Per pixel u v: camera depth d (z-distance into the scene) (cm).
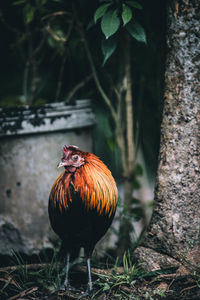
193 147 294
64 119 391
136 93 433
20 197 383
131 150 390
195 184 296
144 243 315
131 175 396
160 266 298
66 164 261
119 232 391
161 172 305
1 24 479
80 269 311
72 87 463
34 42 480
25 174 385
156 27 364
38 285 292
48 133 391
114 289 283
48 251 382
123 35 369
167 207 302
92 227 273
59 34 419
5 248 372
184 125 294
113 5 295
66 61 468
